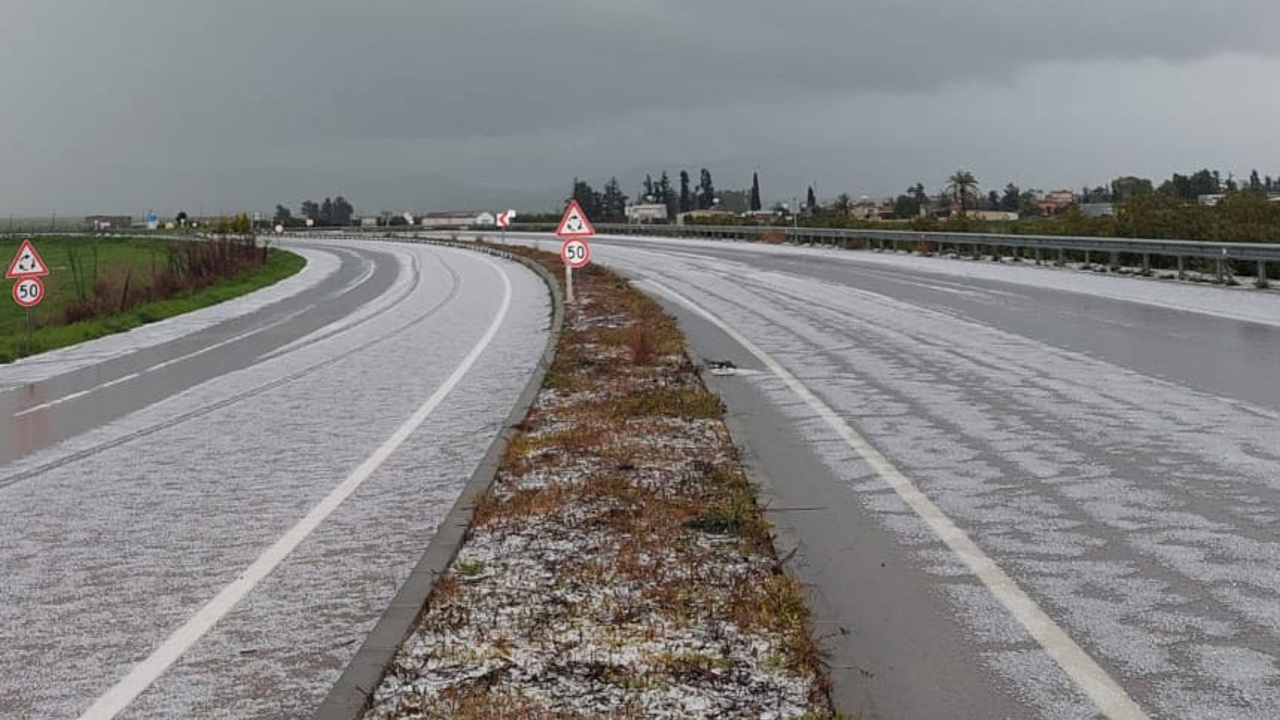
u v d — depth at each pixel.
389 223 139.50
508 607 6.34
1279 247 25.64
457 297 34.94
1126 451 9.98
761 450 10.54
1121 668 5.43
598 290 31.84
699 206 151.00
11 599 7.12
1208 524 7.71
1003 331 19.45
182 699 5.49
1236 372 14.10
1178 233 34.38
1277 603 6.21
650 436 11.06
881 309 24.36
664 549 7.31
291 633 6.35
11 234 120.50
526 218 120.81
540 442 10.80
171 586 7.28
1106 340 17.70
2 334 29.39
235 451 11.92
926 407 12.54
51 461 11.80
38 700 5.53
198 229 127.88
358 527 8.57
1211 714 4.91
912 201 114.31
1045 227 46.81
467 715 4.93
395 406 14.55
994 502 8.48
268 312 32.53
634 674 5.35
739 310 25.30
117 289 36.94
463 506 8.53
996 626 6.01
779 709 4.96
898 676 5.41
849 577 6.87
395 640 5.83
